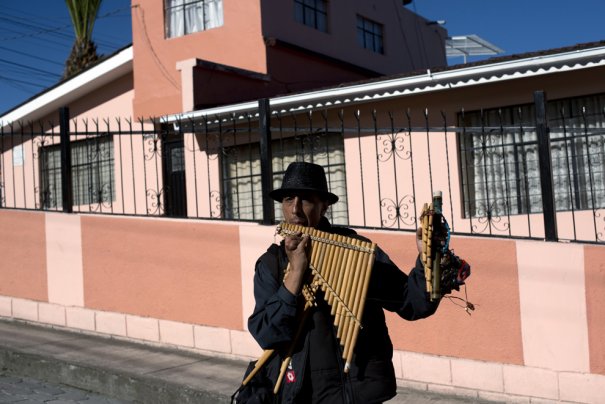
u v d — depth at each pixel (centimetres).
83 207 1238
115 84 1209
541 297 525
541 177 537
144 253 736
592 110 785
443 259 264
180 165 1081
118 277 754
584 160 793
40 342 729
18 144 1353
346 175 912
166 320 716
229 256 674
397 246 583
